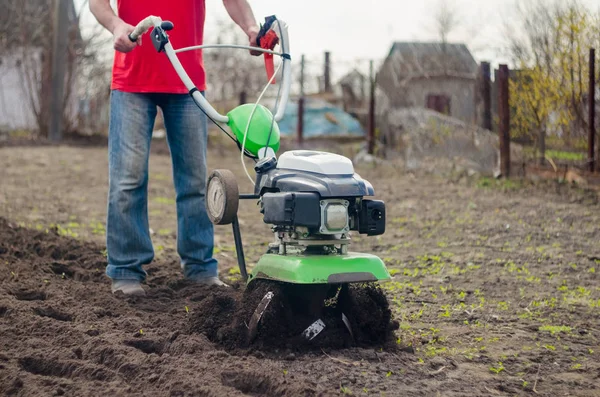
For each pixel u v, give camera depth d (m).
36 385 3.04
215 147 16.38
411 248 6.71
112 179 4.77
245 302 3.64
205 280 5.03
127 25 4.39
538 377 3.35
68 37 18.73
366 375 3.24
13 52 20.58
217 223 3.85
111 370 3.19
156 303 4.51
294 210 3.36
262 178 3.73
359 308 3.65
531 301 4.83
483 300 4.84
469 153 11.41
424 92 14.03
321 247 3.63
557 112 9.88
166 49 4.12
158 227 7.87
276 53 4.34
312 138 16.52
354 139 16.58
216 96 22.39
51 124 18.08
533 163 10.27
